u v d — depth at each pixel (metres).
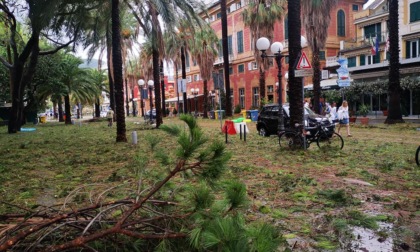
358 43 36.59
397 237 3.92
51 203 5.47
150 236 2.56
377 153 10.30
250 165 8.50
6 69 35.03
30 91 35.12
